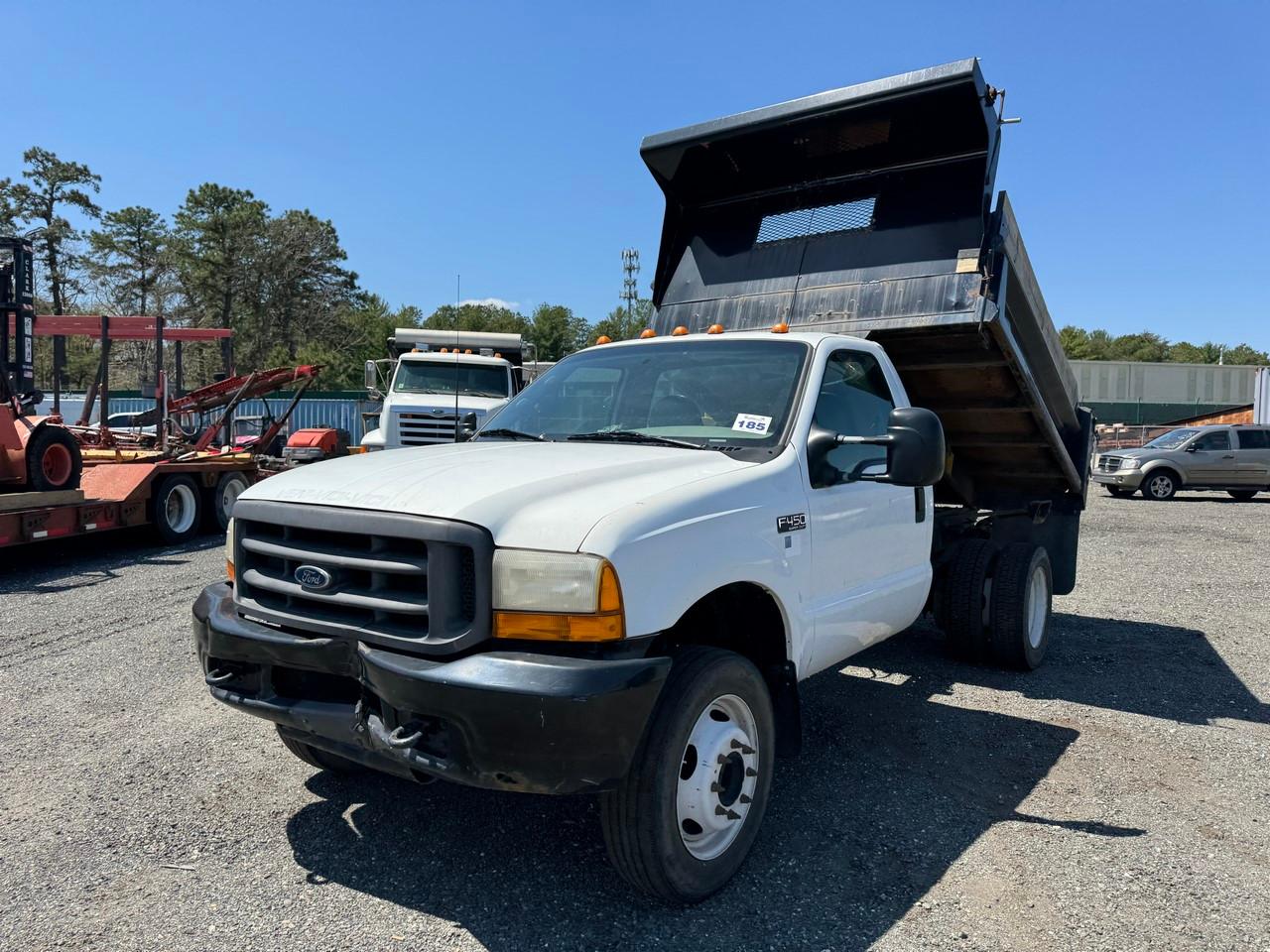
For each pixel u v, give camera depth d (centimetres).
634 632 278
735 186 600
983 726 500
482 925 299
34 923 300
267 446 1502
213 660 339
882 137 531
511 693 261
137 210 7144
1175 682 590
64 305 6912
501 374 1524
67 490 988
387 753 291
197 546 1159
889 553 447
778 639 363
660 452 367
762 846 355
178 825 371
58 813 382
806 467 380
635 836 288
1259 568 1069
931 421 350
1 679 567
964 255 498
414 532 285
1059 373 618
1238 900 317
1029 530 710
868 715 516
